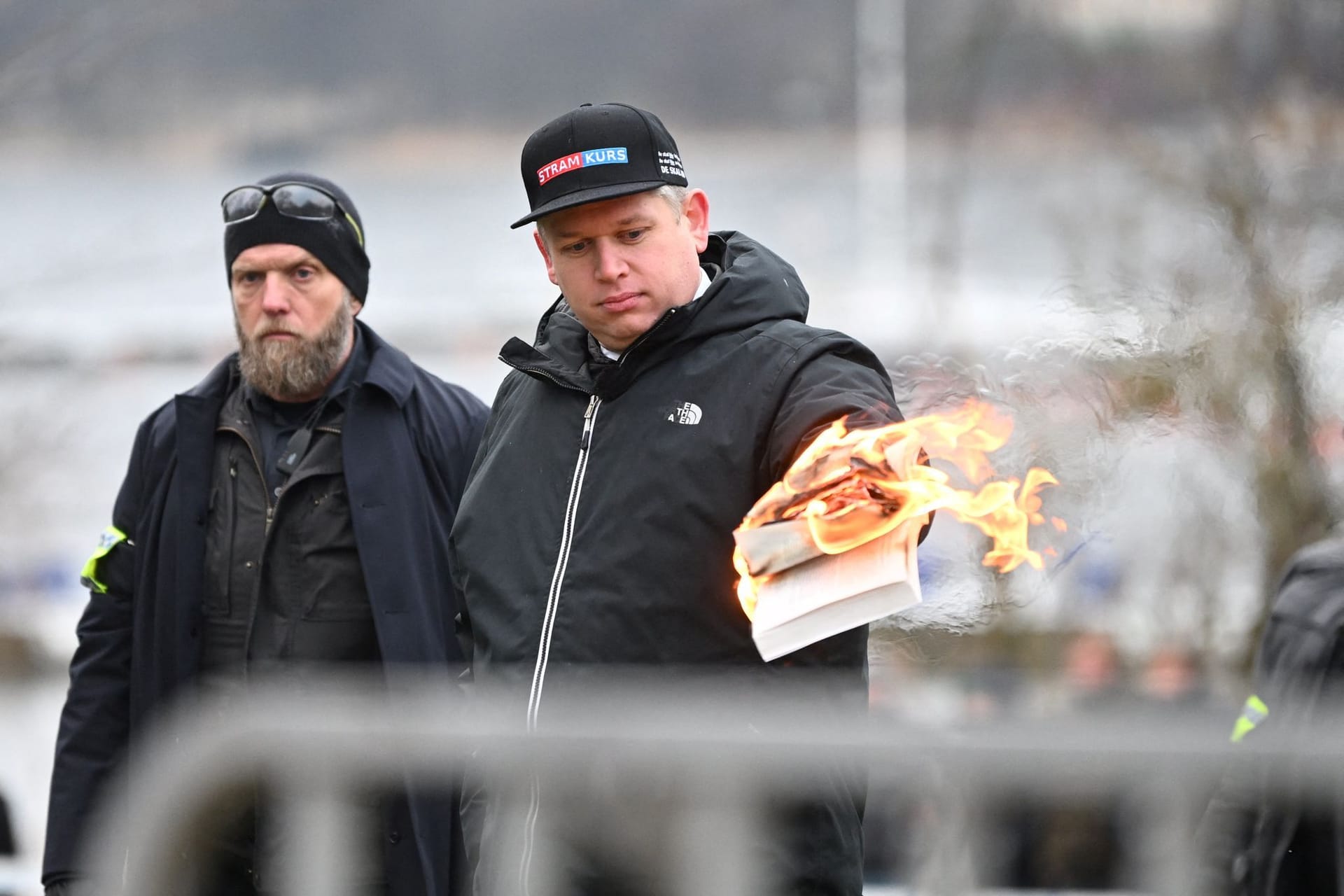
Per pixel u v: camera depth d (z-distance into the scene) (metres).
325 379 12.26
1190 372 21.95
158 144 136.88
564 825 6.77
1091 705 20.08
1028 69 45.12
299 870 6.62
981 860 6.17
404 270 121.44
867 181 89.50
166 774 6.63
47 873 12.16
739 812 6.38
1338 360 23.17
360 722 6.63
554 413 9.48
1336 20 30.94
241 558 12.08
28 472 43.94
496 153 185.88
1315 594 11.16
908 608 7.55
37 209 111.50
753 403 8.81
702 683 8.69
